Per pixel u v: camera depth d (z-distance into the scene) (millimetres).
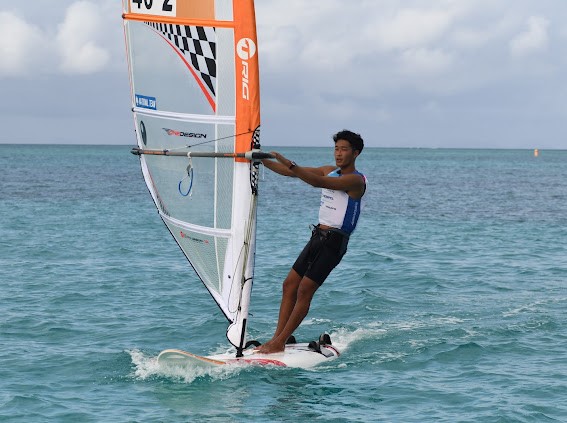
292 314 14484
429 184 93312
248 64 13109
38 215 47844
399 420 11531
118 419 11492
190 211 14148
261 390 12867
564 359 14820
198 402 12297
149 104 14227
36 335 16750
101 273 25672
